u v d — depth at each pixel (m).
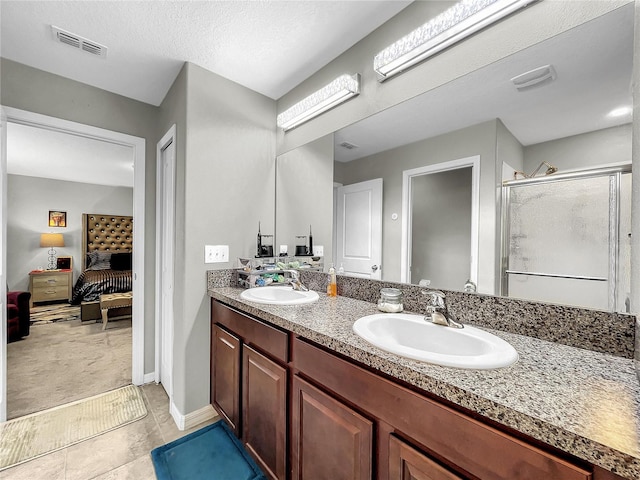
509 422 0.60
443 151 1.33
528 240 1.08
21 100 1.86
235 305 1.61
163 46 1.70
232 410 1.65
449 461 0.71
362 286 1.68
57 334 3.51
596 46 0.92
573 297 0.97
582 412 0.58
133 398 2.16
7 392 2.20
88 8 1.41
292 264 2.14
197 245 1.89
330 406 1.03
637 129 0.77
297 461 1.19
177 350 1.92
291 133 2.19
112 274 4.66
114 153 3.72
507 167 1.13
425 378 0.74
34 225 5.21
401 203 1.50
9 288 5.01
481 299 1.19
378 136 1.59
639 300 0.73
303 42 1.68
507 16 1.11
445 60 1.30
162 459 1.55
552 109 1.02
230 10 1.43
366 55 1.63
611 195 0.90
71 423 1.85
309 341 1.16
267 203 2.28
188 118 1.84
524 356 0.87
